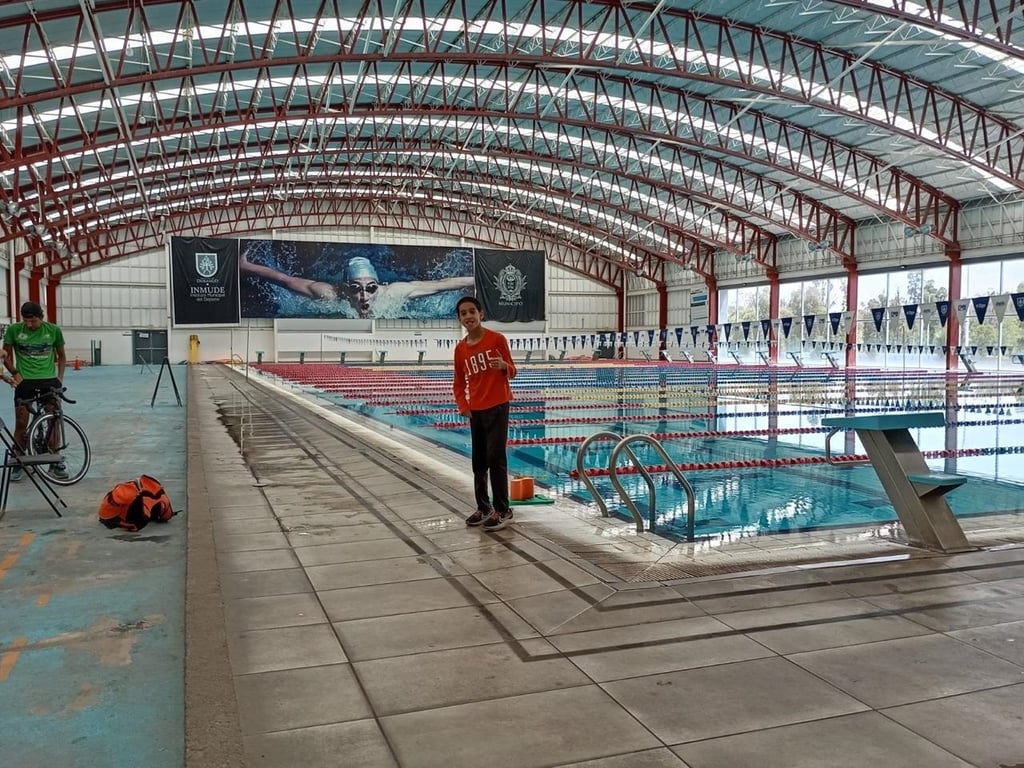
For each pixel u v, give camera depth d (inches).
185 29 708.0
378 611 130.0
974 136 848.3
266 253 1551.4
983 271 1117.1
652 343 1750.7
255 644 115.9
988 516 231.0
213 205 1476.4
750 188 1263.5
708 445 424.8
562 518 207.8
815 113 918.4
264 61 660.1
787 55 788.6
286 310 1568.7
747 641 116.1
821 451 400.2
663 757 84.0
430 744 86.8
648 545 177.5
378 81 875.4
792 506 263.3
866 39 730.2
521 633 119.7
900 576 147.2
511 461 374.9
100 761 85.7
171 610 134.4
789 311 1475.1
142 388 754.2
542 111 994.7
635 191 1379.2
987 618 125.3
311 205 1657.2
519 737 88.2
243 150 1049.5
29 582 149.3
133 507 189.5
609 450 409.4
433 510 207.9
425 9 735.1
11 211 967.0
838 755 84.1
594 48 704.4
